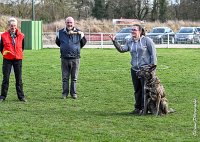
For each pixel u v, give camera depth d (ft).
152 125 30.12
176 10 249.96
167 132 28.17
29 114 34.12
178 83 51.96
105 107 37.40
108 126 29.86
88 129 28.94
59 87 49.55
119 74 60.80
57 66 71.10
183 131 28.43
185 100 40.60
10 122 31.04
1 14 200.85
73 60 42.22
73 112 35.04
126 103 39.32
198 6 244.63
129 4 250.16
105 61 80.48
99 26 190.90
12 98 42.09
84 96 43.32
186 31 142.31
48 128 29.19
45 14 212.84
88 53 100.12
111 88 48.39
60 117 32.96
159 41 136.98
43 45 134.10
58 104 38.96
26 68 68.08
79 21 194.80
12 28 39.58
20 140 26.27
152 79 33.01
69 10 228.43
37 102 40.01
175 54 96.48
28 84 51.72
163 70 65.67
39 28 119.34
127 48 35.40
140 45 34.37
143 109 33.81
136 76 34.37
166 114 33.63
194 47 123.44
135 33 34.55
